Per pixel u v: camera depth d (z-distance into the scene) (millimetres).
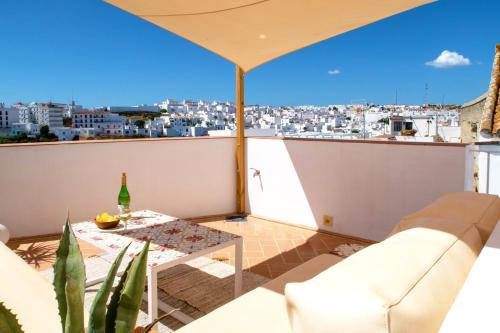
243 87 5316
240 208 5492
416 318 883
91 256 3770
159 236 2822
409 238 1298
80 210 4605
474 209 1762
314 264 2281
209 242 2689
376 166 4176
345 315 885
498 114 3908
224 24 3352
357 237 4379
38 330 1486
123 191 3123
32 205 4352
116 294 1025
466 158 3572
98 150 4652
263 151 5223
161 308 2762
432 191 3799
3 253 2193
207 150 5328
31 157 4305
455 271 1141
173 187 5148
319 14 3090
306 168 4781
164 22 3355
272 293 1861
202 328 1523
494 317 815
